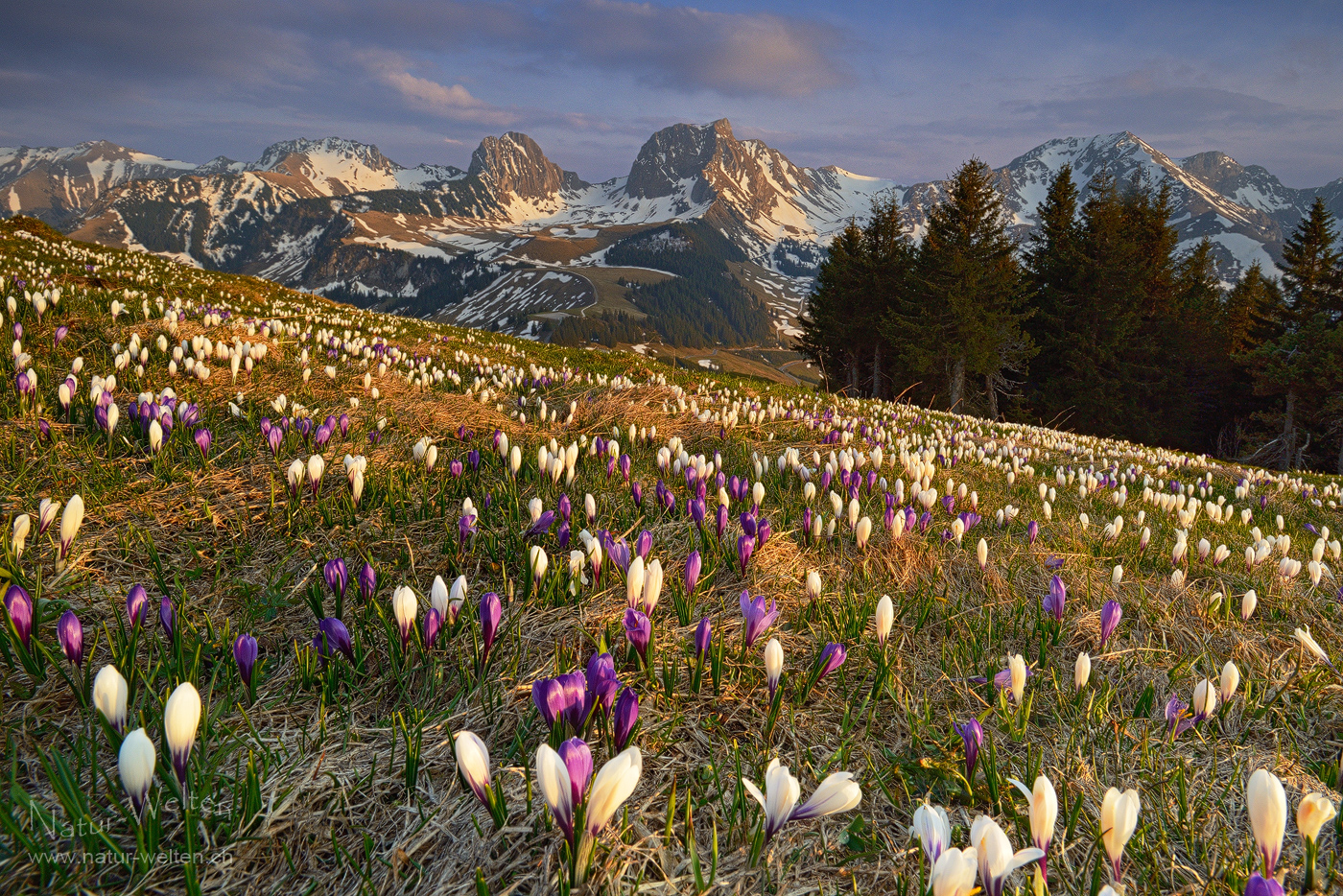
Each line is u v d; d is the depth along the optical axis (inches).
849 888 82.8
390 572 151.0
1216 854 92.7
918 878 84.7
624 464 219.6
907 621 154.1
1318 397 2134.6
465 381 423.8
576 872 70.6
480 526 172.6
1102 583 189.3
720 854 85.6
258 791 81.9
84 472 173.0
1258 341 2546.8
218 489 176.4
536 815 85.4
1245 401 2522.1
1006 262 2313.0
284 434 217.2
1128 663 146.1
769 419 414.9
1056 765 108.6
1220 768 111.9
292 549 154.7
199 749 89.0
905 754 109.0
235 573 143.9
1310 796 78.0
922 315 2219.5
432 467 201.9
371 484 188.5
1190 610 176.1
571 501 198.4
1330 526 364.2
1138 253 2463.1
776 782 73.2
